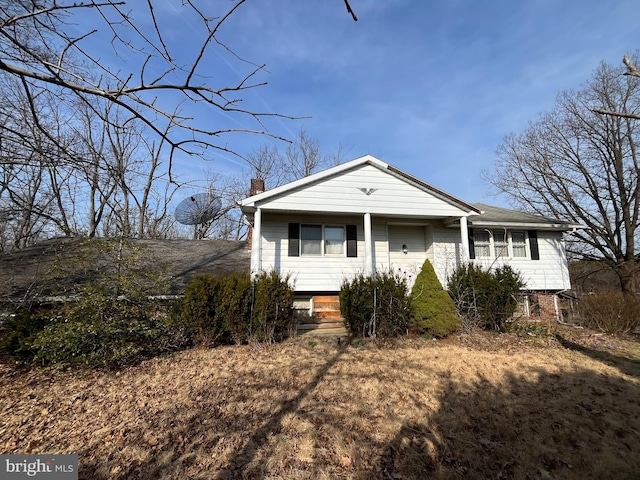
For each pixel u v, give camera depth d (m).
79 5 2.06
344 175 10.98
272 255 11.35
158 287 7.87
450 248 12.59
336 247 11.92
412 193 11.29
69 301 6.96
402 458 3.62
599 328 10.31
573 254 19.33
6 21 1.98
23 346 6.51
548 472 3.46
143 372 6.28
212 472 3.38
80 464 3.56
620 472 3.47
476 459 3.63
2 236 9.33
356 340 8.34
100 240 7.57
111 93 2.16
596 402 4.96
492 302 9.42
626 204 16.92
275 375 5.95
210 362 6.78
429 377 5.83
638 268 16.45
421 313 8.80
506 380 5.75
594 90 17.14
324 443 3.84
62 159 2.84
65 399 5.17
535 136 19.11
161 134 2.47
